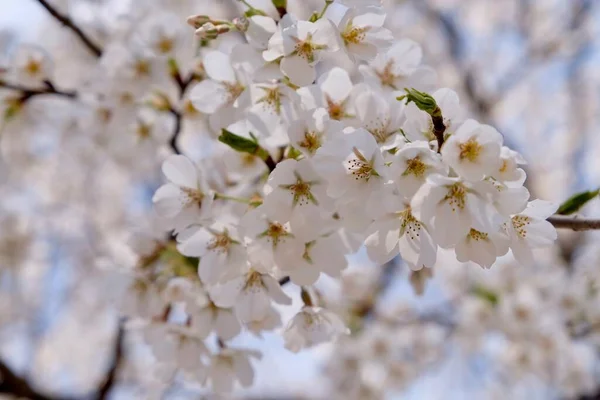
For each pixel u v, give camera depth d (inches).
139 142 47.6
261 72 38.7
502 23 119.0
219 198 41.0
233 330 40.7
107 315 101.3
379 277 83.5
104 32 51.3
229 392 42.2
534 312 63.4
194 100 40.1
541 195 110.0
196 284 41.3
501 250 37.9
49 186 93.2
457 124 37.8
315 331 40.2
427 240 38.0
